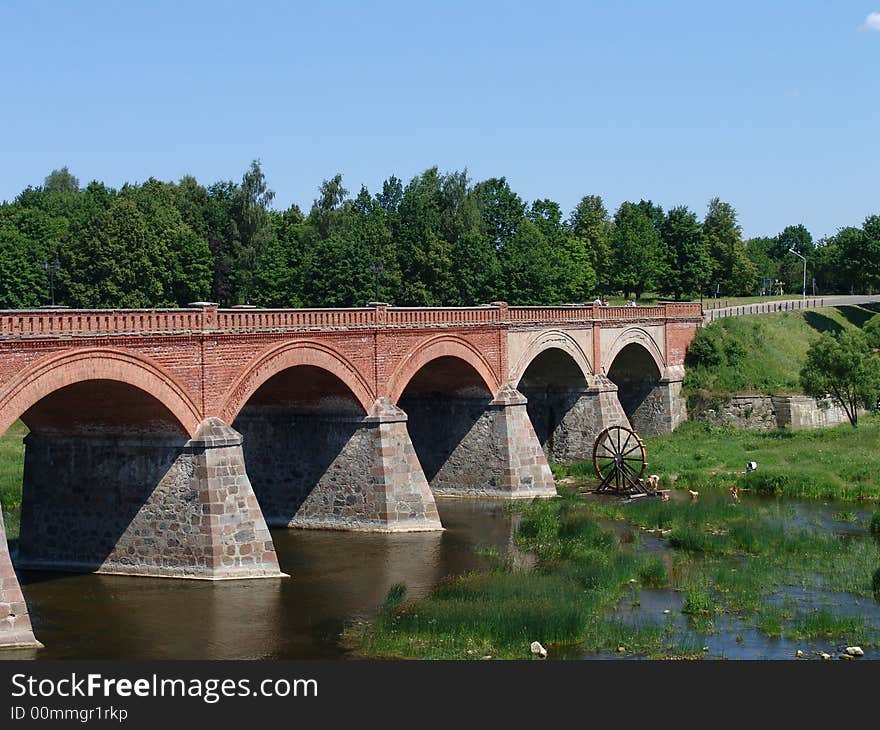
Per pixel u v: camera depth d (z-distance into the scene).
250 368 46.06
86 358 38.28
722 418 87.75
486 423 66.00
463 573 44.69
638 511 57.97
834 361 79.75
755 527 52.25
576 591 40.16
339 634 35.84
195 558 42.69
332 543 51.19
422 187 138.38
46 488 46.03
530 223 129.00
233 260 118.50
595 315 77.62
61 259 101.12
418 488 54.78
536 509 59.84
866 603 39.34
